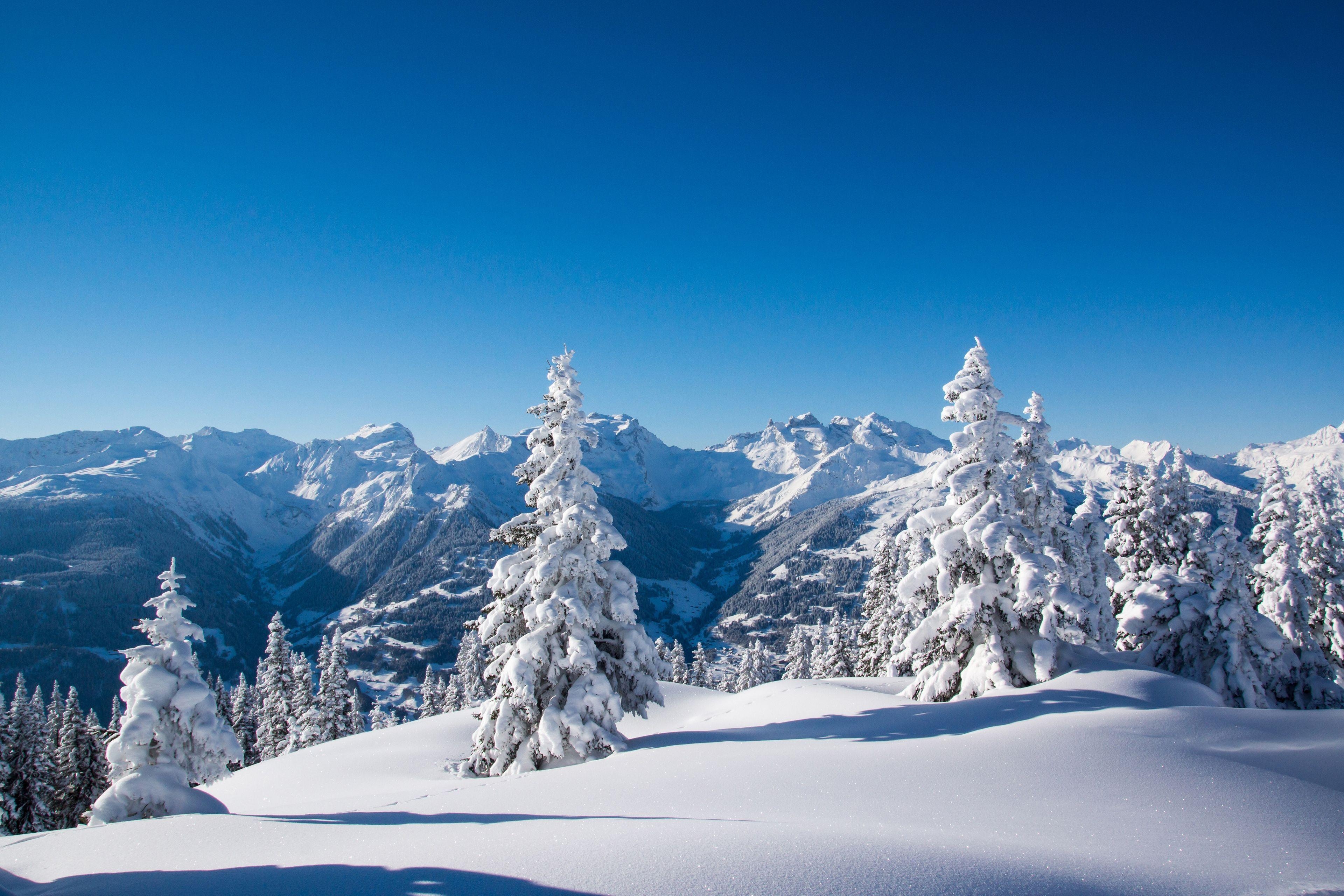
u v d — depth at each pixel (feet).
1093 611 66.69
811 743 53.57
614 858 23.88
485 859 24.49
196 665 66.69
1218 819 30.53
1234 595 78.28
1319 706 78.07
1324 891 22.09
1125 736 42.65
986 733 47.83
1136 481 115.75
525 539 78.59
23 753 142.20
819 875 22.03
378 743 96.32
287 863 26.32
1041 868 23.81
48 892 25.21
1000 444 75.92
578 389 77.82
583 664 69.72
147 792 57.82
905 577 77.66
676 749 56.70
